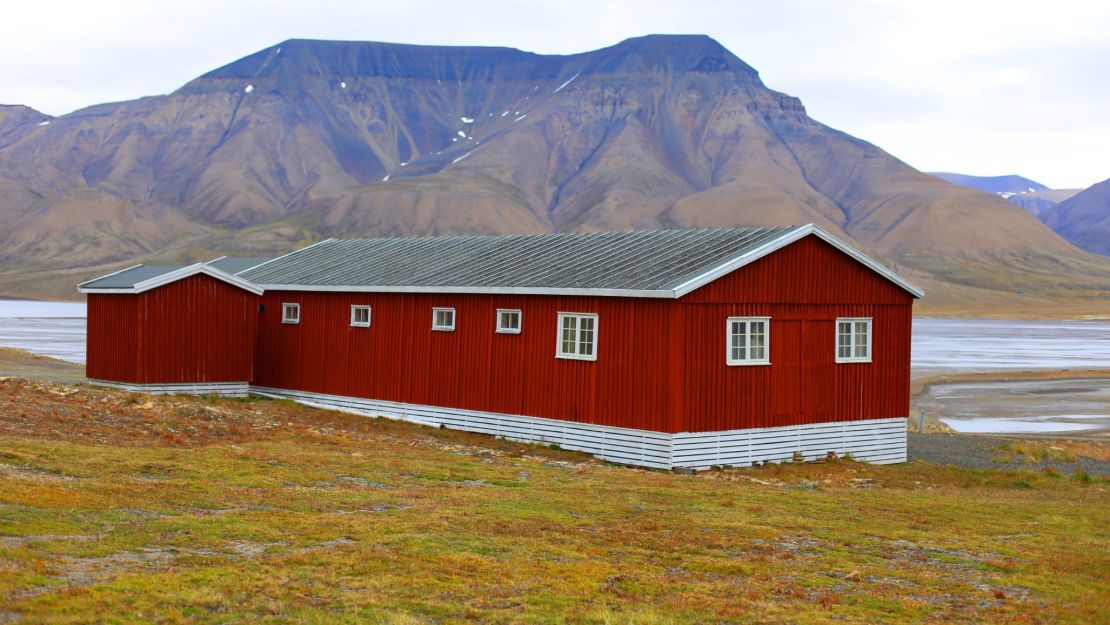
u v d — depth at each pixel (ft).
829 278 99.81
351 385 119.75
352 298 120.26
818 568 48.49
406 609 37.88
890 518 63.16
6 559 39.24
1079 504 73.77
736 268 91.25
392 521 52.80
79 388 95.25
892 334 105.70
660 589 42.88
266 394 131.44
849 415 101.50
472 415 105.70
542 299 99.19
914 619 40.63
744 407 92.53
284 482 63.82
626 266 98.78
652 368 88.99
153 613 35.17
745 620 39.06
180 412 90.22
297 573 41.52
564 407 96.68
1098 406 188.14
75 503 50.57
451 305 108.68
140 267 127.13
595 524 56.24
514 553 47.73
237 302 122.52
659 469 88.02
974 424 163.22
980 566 50.24
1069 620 40.98
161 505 53.06
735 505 65.51
